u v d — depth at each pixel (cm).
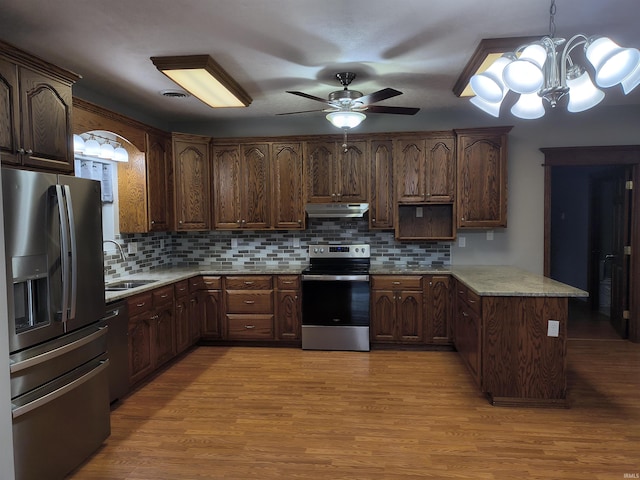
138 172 387
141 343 327
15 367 185
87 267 235
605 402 296
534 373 289
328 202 445
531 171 445
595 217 576
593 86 209
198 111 437
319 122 468
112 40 258
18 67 207
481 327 295
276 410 288
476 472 215
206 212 454
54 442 208
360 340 417
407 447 240
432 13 226
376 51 277
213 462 227
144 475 216
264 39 257
